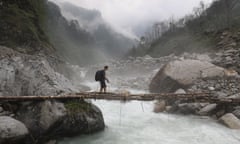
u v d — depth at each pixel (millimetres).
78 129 8891
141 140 8898
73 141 8609
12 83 9336
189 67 16531
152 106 14711
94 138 9031
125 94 10688
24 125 7363
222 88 14102
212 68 16438
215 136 9188
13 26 25391
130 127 10547
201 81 15422
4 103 8258
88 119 9148
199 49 40625
